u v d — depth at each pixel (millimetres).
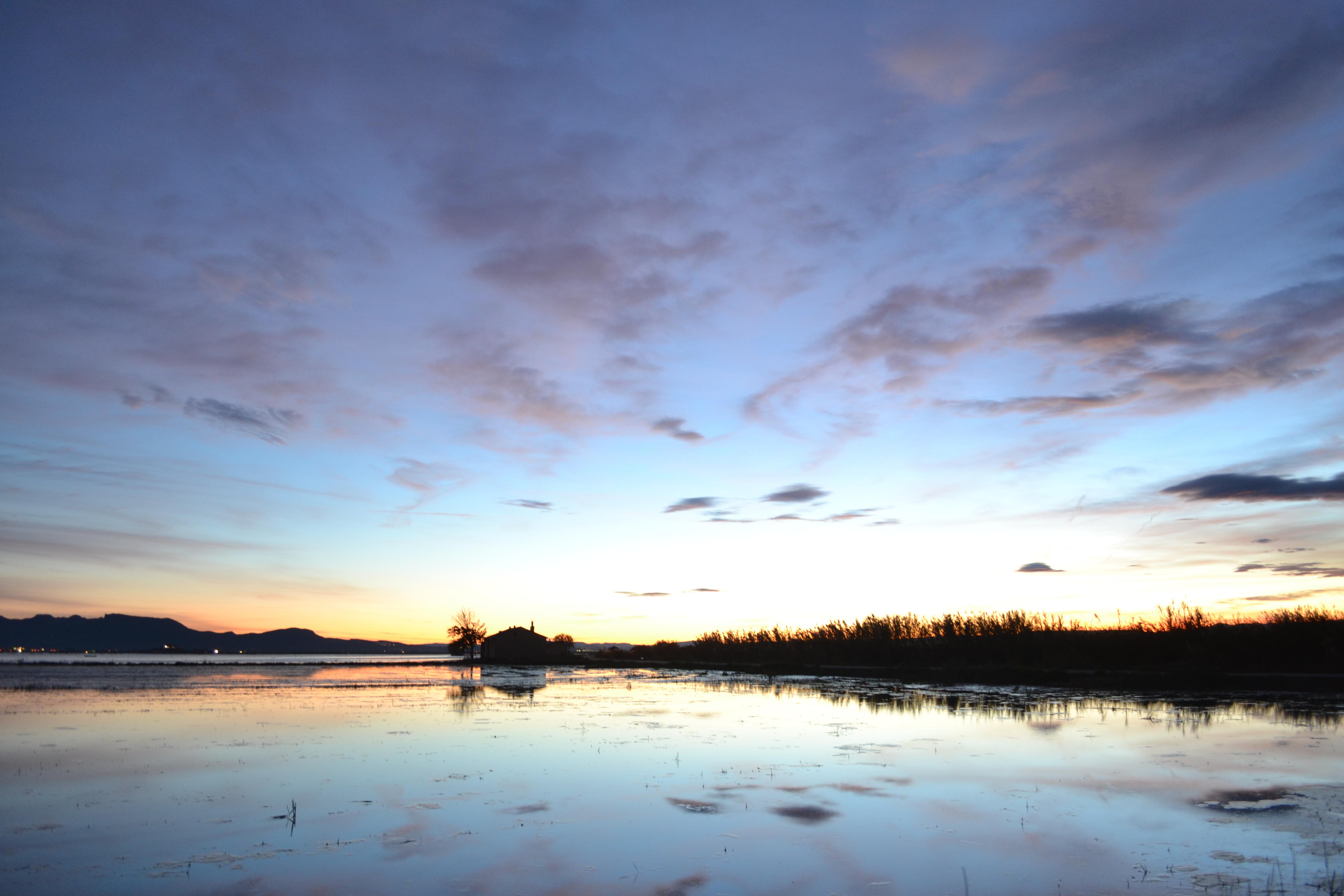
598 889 8805
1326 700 28469
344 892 8695
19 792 13438
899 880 9062
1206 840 10586
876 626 63562
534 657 89562
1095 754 16891
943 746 18031
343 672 58375
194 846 10344
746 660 75562
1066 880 9062
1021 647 53250
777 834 10867
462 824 11391
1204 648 44031
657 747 18047
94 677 48219
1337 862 9641
